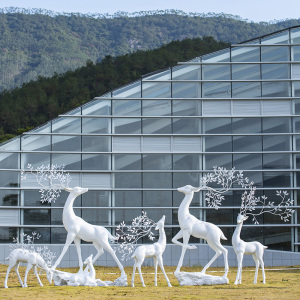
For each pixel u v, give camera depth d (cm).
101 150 4503
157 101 4584
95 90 11238
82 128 4497
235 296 2341
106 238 2766
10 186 4353
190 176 4500
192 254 4359
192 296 2330
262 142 4556
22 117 10369
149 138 4553
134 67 11562
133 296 2331
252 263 4341
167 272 3797
